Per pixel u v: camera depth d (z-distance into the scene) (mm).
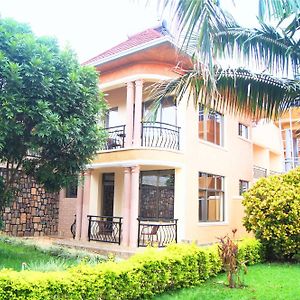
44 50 8859
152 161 13117
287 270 9531
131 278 6230
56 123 8500
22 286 4844
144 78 13492
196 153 14820
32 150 8820
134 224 12883
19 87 8281
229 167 17359
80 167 10008
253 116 6949
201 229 14656
